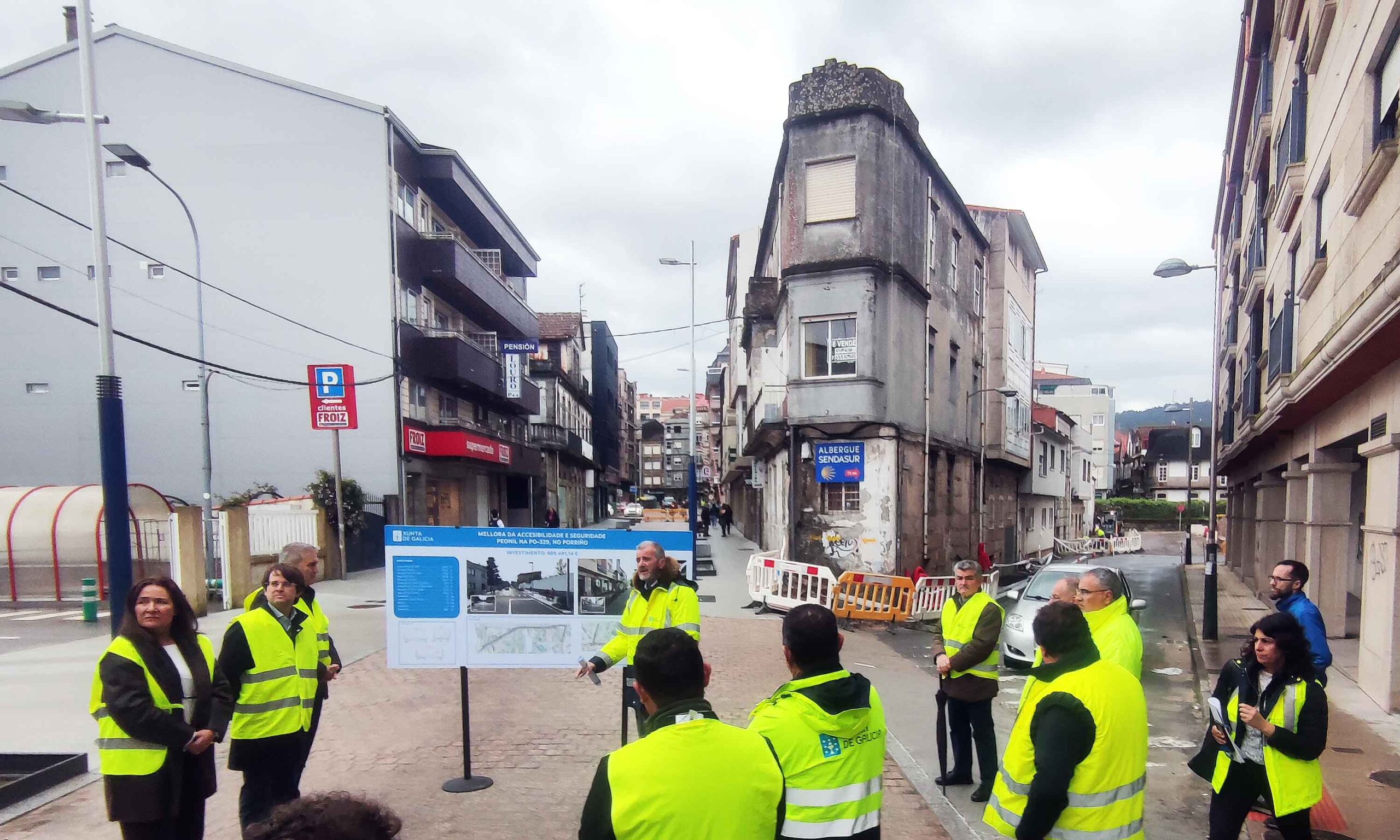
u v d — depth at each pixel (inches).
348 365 655.1
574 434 1721.2
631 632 195.8
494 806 198.1
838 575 632.4
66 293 825.5
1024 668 399.2
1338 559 437.1
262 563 600.7
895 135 655.1
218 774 224.5
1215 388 610.9
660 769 82.1
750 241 1304.1
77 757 216.8
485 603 211.2
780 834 91.7
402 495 821.9
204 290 820.6
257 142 823.7
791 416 647.1
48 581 560.4
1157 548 1899.6
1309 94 414.9
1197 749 269.3
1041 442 1373.0
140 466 821.2
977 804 205.3
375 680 335.9
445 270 899.4
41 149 818.8
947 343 811.4
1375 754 248.7
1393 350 276.8
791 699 105.0
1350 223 327.6
